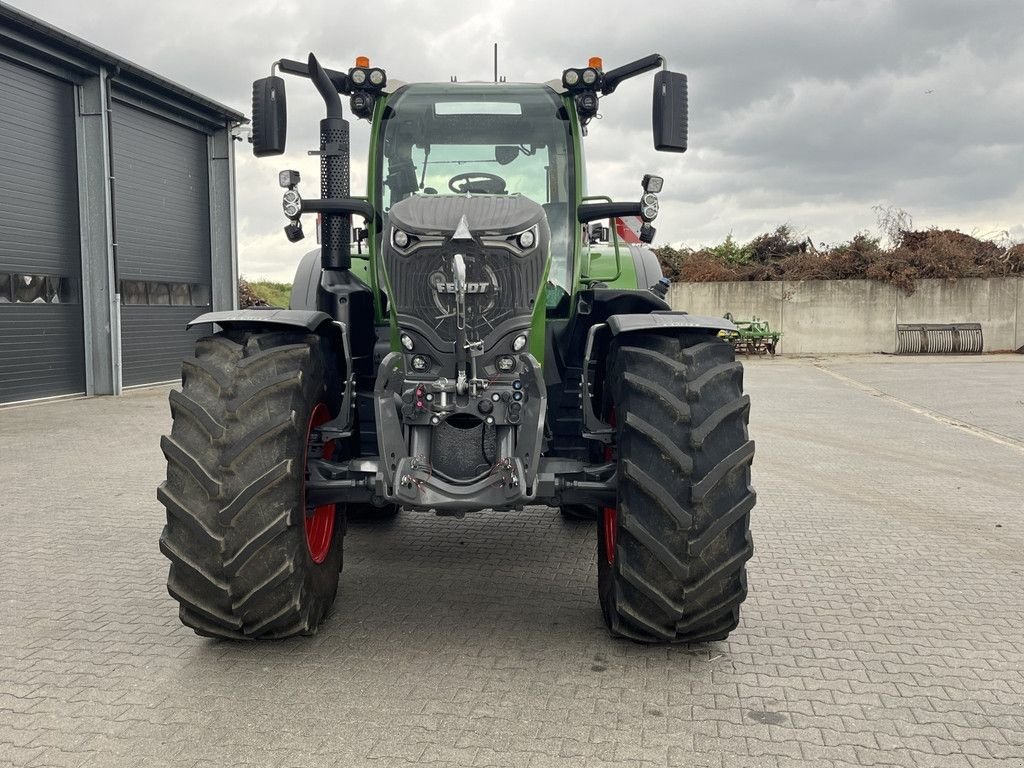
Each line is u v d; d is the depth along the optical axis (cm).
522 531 562
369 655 354
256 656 353
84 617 401
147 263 1631
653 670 340
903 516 622
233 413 326
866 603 427
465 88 454
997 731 294
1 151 1273
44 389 1385
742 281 2652
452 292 353
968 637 381
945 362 2230
